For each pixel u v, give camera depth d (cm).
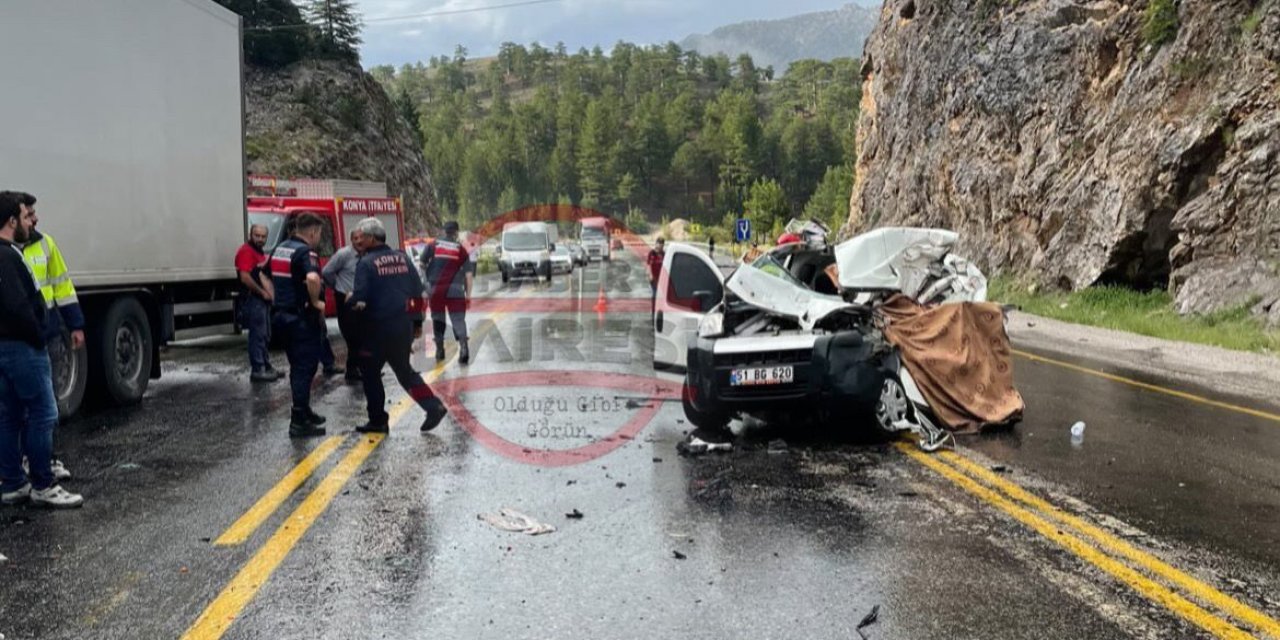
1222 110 1864
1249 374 1215
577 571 464
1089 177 2262
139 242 922
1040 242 2459
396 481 634
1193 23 2033
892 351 798
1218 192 1825
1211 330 1623
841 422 830
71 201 809
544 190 16788
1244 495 612
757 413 812
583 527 536
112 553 486
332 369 1134
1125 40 2295
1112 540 516
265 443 752
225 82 1123
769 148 18150
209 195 1081
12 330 556
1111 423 862
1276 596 436
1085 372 1220
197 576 454
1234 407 957
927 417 820
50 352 782
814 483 635
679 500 591
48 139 777
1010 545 506
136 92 917
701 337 814
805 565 474
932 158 3222
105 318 879
